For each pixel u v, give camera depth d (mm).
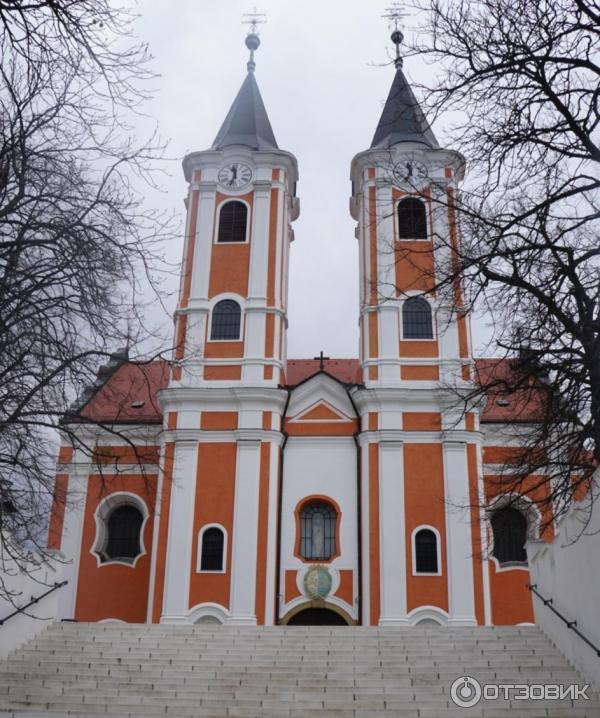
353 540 29281
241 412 30406
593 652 15695
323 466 30406
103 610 30344
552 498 13711
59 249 12000
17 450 12625
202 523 29031
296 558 29172
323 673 17078
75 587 30625
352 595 28547
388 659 18078
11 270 11562
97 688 16281
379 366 30812
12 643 18469
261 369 31078
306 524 30016
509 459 14500
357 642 19438
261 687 16312
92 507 31625
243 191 33844
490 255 11914
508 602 29969
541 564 19859
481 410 30203
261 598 27953
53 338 12367
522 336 12648
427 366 30750
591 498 15156
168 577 28281
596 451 12492
